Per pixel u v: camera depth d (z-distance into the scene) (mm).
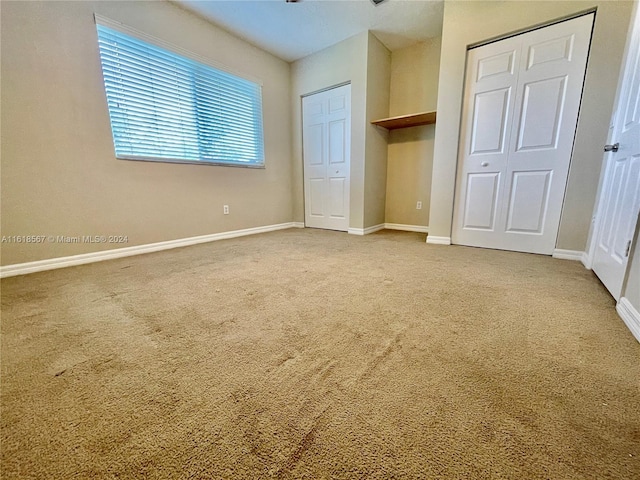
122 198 2414
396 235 3477
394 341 1051
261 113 3564
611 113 1941
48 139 1997
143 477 563
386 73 3596
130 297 1504
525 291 1536
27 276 1878
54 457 609
